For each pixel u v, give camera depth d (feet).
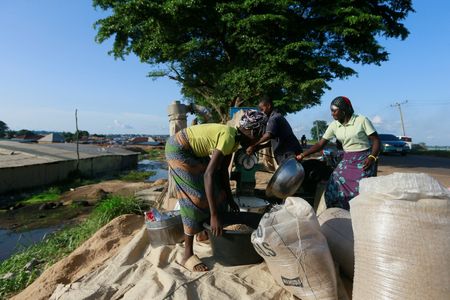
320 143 14.44
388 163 55.72
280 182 13.62
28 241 24.63
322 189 16.17
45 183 49.44
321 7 49.34
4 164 44.91
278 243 8.69
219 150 10.52
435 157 71.00
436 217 7.27
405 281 7.17
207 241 13.53
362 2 53.36
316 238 8.91
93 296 10.12
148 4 48.62
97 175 63.62
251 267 10.93
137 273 11.30
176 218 12.82
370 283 7.64
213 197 10.43
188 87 67.67
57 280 12.76
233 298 9.52
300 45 46.50
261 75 48.37
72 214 31.96
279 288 9.68
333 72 53.01
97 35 55.26
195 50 56.70
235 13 48.34
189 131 11.26
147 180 54.65
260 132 11.14
